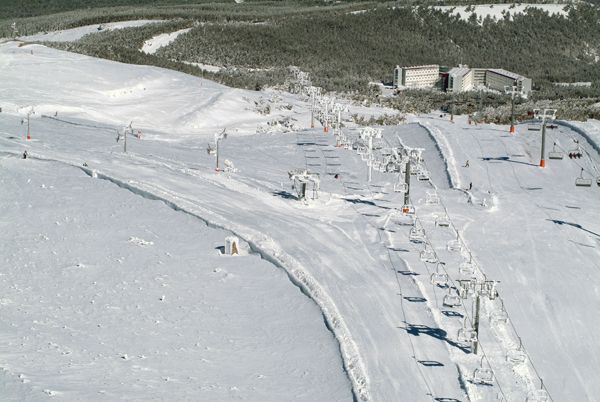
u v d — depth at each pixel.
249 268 65.88
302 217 78.38
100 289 61.59
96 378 45.81
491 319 55.81
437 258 66.94
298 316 57.00
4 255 67.69
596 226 75.94
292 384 47.69
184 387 46.03
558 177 93.31
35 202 80.31
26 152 94.31
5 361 46.91
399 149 92.81
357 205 82.81
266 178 93.44
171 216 77.31
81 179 87.56
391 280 62.44
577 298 59.81
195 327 55.62
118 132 112.69
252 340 53.88
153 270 65.31
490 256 67.81
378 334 53.75
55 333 53.19
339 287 61.19
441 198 85.06
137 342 52.84
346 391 46.78
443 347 52.12
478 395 46.38
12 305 57.88
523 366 49.94
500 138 108.56
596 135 105.12
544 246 70.31
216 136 94.56
